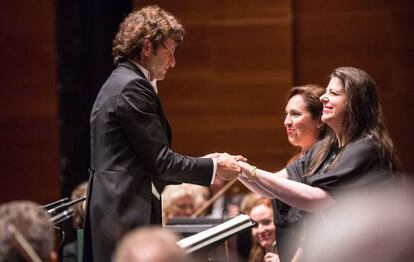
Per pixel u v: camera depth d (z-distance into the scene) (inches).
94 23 536.4
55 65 538.3
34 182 541.0
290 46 525.0
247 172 288.0
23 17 538.9
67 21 536.4
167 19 284.8
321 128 331.6
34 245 187.6
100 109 277.6
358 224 277.3
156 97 277.9
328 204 286.0
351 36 523.5
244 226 264.4
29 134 541.0
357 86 293.0
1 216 189.3
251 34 528.1
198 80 533.6
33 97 540.4
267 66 528.1
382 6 520.4
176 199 438.3
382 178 285.0
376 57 521.7
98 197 273.6
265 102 529.0
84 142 538.0
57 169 539.5
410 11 518.6
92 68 537.3
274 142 529.7
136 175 273.3
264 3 527.2
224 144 534.3
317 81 526.6
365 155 285.6
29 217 189.5
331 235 277.9
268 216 372.5
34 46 539.5
